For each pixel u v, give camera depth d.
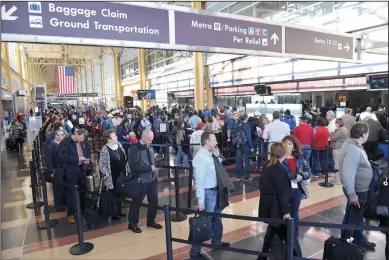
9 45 20.20
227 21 3.50
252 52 3.76
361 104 10.87
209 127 8.81
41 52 36.47
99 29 2.68
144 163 4.10
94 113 18.95
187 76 21.89
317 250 3.61
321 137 6.38
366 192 3.21
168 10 3.04
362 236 3.48
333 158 6.42
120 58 39.22
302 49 4.36
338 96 11.44
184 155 8.01
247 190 6.05
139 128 10.52
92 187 4.68
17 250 3.86
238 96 17.25
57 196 5.23
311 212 4.73
